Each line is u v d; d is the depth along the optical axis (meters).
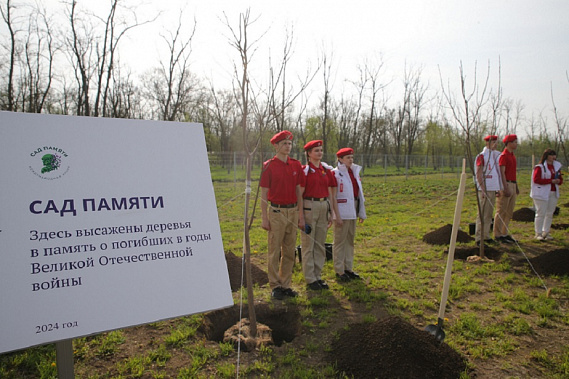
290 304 4.55
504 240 7.70
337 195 5.41
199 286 2.46
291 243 4.77
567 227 9.38
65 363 2.19
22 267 2.02
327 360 3.39
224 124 37.25
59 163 2.25
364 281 5.46
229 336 3.68
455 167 37.38
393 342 3.31
